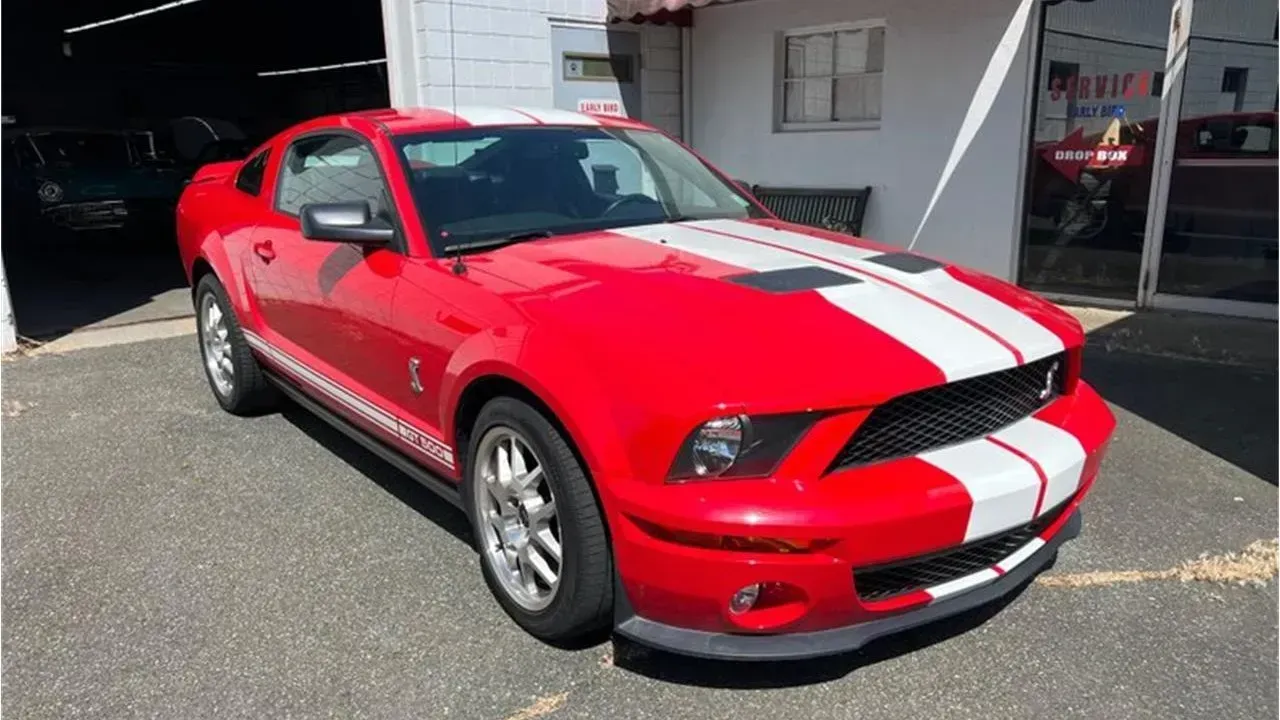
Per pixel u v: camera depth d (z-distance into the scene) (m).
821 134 8.90
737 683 2.73
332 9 16.42
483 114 4.18
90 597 3.27
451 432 3.16
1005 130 7.62
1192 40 6.67
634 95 9.65
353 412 3.88
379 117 4.11
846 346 2.54
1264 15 6.30
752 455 2.37
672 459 2.37
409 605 3.18
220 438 4.83
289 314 4.27
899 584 2.54
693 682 2.74
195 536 3.71
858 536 2.34
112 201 11.94
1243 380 5.53
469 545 3.61
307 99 22.20
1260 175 6.58
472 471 3.11
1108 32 7.01
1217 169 6.75
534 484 2.86
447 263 3.34
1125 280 7.36
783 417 2.37
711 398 2.35
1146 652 2.85
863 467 2.47
